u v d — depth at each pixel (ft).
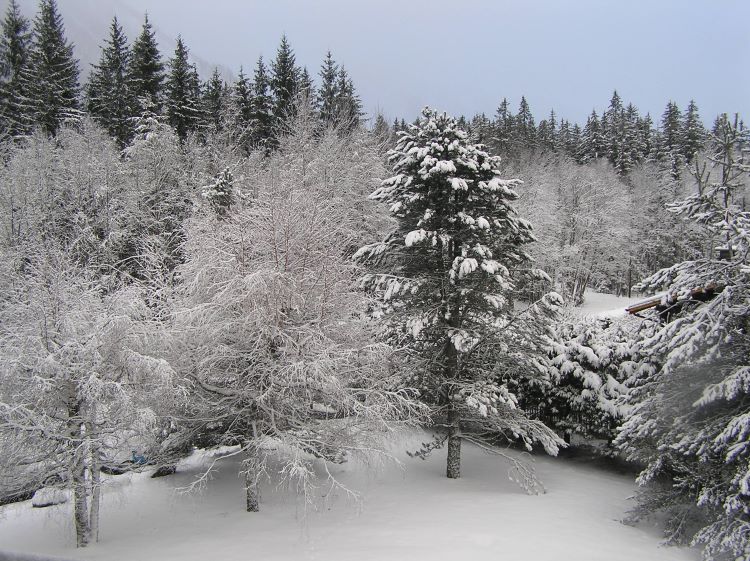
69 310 32.99
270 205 37.99
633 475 50.19
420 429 47.01
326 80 135.64
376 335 43.60
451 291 44.93
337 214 48.93
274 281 35.42
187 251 39.96
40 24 117.70
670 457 33.65
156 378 32.78
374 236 76.54
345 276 41.11
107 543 32.81
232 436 38.32
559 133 245.86
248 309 36.50
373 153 101.45
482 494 42.27
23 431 29.68
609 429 50.21
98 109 118.93
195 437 40.06
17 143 97.30
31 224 65.46
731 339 31.09
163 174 91.04
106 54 125.39
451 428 47.32
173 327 35.19
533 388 58.23
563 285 146.10
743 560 26.21
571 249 145.07
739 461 29.45
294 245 37.40
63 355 31.09
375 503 39.96
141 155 90.48
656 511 37.83
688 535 33.01
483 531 33.37
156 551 30.91
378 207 83.66
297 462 33.09
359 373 39.34
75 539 33.81
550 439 44.70
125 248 73.15
